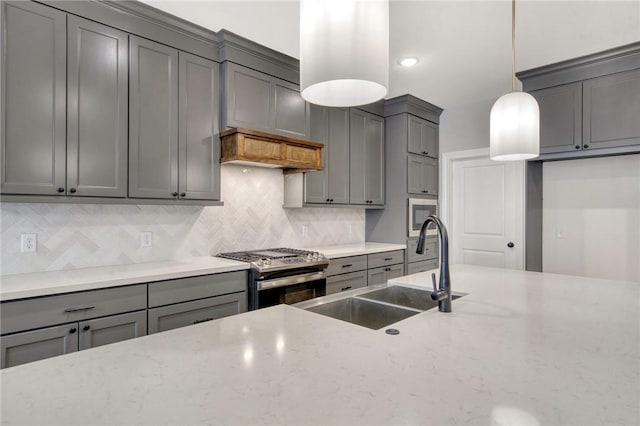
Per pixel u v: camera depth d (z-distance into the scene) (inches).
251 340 44.2
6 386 32.3
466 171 181.3
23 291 67.7
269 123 120.5
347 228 171.2
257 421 27.1
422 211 176.1
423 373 35.5
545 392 32.0
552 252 152.2
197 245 116.9
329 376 34.7
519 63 130.5
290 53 126.8
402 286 83.0
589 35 110.3
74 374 34.7
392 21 103.2
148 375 34.6
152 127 96.7
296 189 136.8
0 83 73.5
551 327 50.3
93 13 86.3
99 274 84.8
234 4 96.9
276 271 106.3
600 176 140.4
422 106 173.8
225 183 124.4
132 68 92.9
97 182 87.0
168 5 97.1
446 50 120.4
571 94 126.6
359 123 159.5
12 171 75.2
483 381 34.0
